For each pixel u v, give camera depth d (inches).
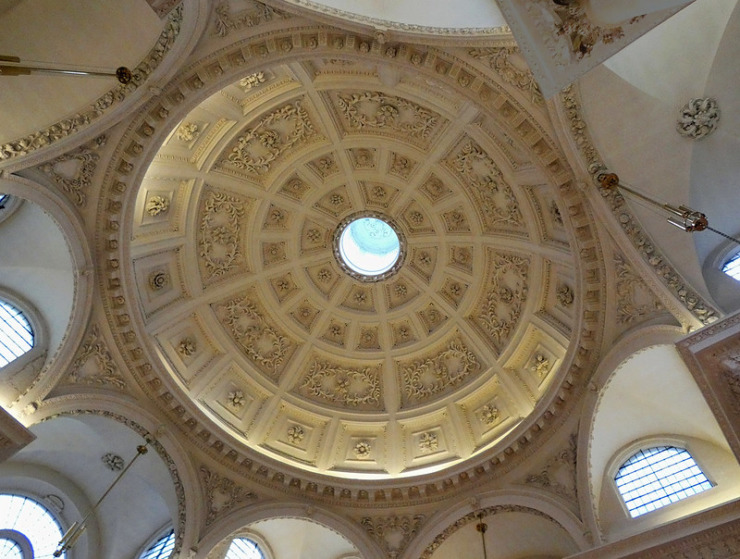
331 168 821.2
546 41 319.6
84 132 558.9
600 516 619.8
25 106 520.7
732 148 559.8
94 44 508.7
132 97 549.3
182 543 638.5
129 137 586.6
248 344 842.2
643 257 569.9
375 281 885.2
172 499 678.5
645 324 586.2
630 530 585.9
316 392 858.8
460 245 836.6
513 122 576.7
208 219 791.7
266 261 854.5
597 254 604.4
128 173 605.0
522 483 667.4
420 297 880.3
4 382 580.4
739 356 439.8
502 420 768.3
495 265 810.8
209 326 804.0
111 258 629.6
